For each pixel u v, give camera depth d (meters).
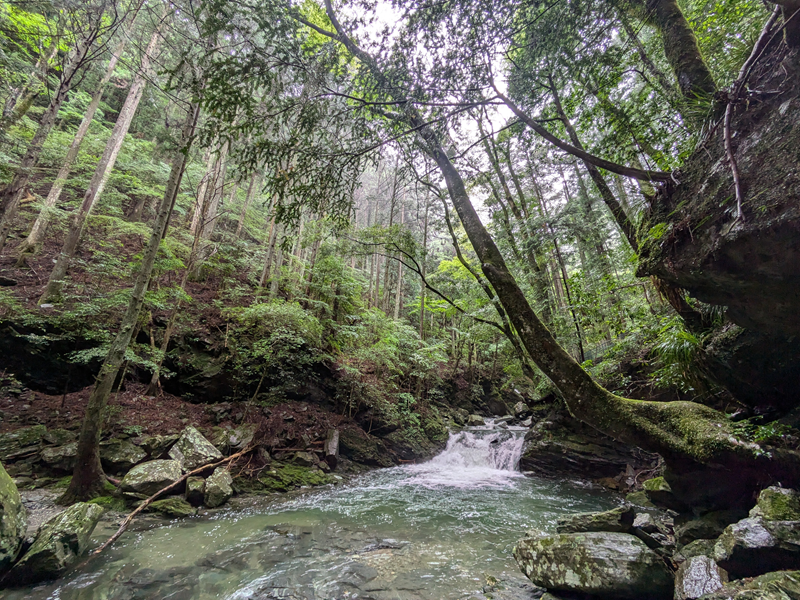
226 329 10.86
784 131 2.36
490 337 14.67
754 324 3.15
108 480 6.23
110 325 9.05
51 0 6.68
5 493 4.09
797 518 2.67
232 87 3.55
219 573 4.27
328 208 5.03
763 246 2.35
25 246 11.07
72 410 7.77
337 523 6.12
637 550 3.47
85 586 3.89
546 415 12.11
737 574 2.69
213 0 3.45
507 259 11.76
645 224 3.62
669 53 4.27
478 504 7.53
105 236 12.86
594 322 9.18
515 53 4.68
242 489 7.42
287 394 10.73
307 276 14.34
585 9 3.96
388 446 11.71
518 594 3.86
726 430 3.60
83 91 14.41
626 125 4.94
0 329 7.85
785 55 2.56
